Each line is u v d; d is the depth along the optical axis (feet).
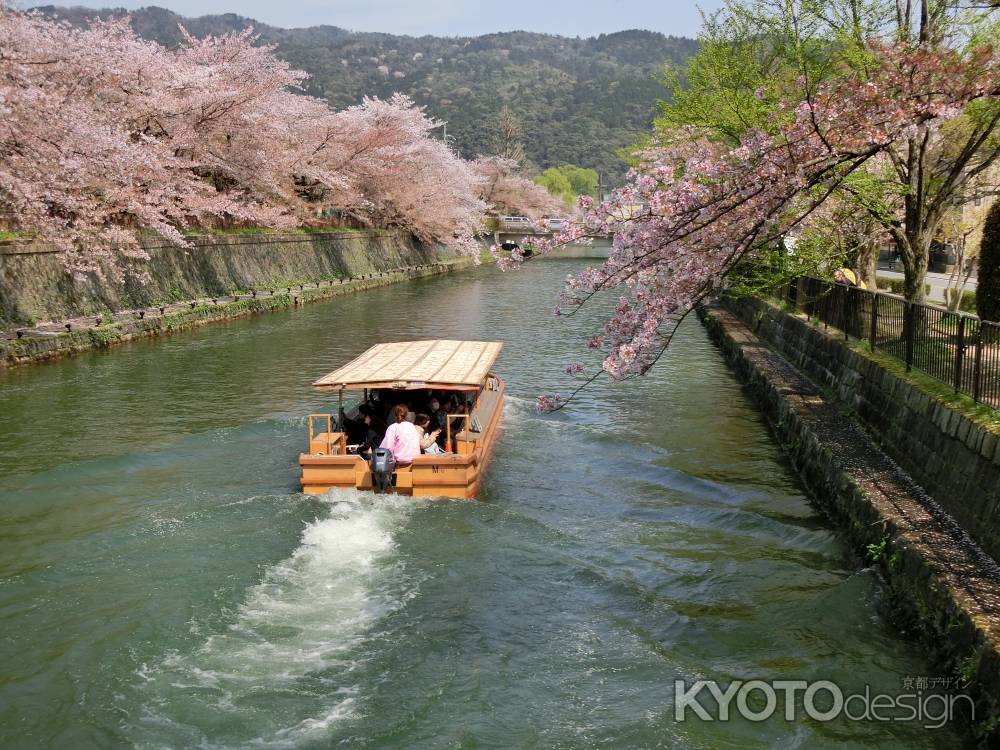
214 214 122.72
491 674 24.18
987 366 30.45
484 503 36.06
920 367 38.68
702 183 29.14
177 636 25.72
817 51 45.96
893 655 25.48
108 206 87.40
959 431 30.40
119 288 93.45
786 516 38.17
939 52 29.48
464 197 225.15
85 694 22.76
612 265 29.96
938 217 47.01
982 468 28.17
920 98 26.00
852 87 26.53
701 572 32.14
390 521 34.32
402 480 36.32
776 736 21.70
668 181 30.19
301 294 128.57
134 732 21.30
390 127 177.88
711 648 26.35
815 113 26.40
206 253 116.88
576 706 22.82
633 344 29.22
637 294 30.81
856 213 50.88
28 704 22.33
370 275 172.04
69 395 60.13
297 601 28.07
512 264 30.89
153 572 29.86
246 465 43.70
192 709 22.24
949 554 26.61
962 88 25.63
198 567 30.25
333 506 35.29
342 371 42.16
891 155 45.27
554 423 53.88
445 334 95.40
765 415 57.06
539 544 33.27
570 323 106.83
